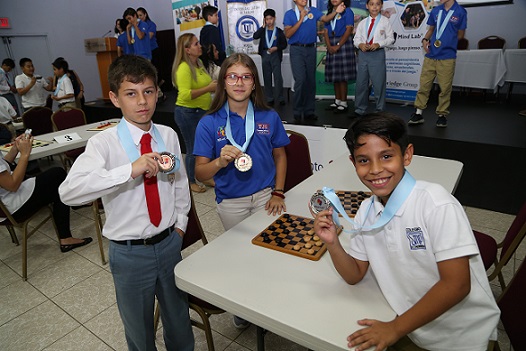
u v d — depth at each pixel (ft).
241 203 5.58
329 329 2.85
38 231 10.30
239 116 5.24
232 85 4.91
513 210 9.94
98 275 8.05
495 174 10.02
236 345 5.85
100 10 26.96
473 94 17.81
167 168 3.82
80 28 26.05
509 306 3.74
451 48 11.41
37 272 8.25
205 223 10.14
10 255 9.05
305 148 7.09
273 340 5.91
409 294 3.01
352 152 2.95
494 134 10.89
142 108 3.88
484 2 17.74
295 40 13.43
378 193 2.91
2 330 6.50
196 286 3.49
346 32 14.61
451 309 2.93
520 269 3.65
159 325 6.36
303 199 5.37
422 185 2.89
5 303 7.22
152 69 3.97
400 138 2.78
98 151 3.86
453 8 11.20
